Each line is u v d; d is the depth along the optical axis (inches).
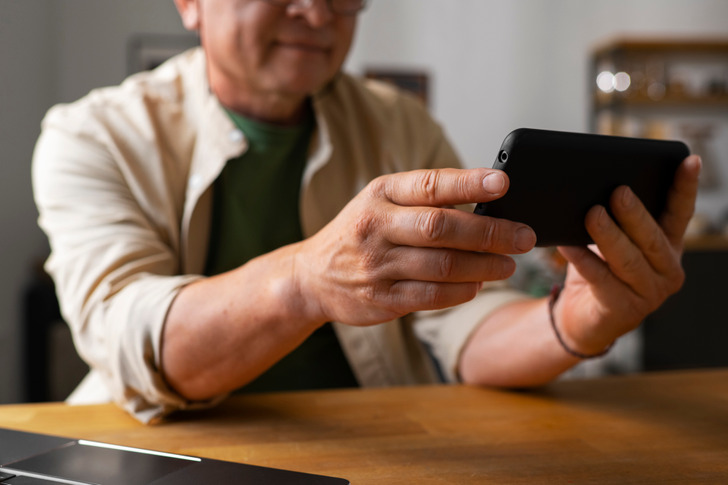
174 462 24.3
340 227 23.8
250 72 41.0
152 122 43.8
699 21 166.1
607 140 24.1
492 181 21.0
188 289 31.1
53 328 113.5
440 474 24.2
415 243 22.2
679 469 24.8
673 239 29.3
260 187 46.5
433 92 157.8
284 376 45.6
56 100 140.4
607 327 31.0
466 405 33.5
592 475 24.2
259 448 27.1
